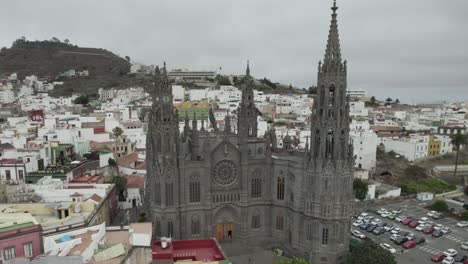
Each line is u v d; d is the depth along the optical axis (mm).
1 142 174750
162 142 104500
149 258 73625
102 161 167750
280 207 112562
